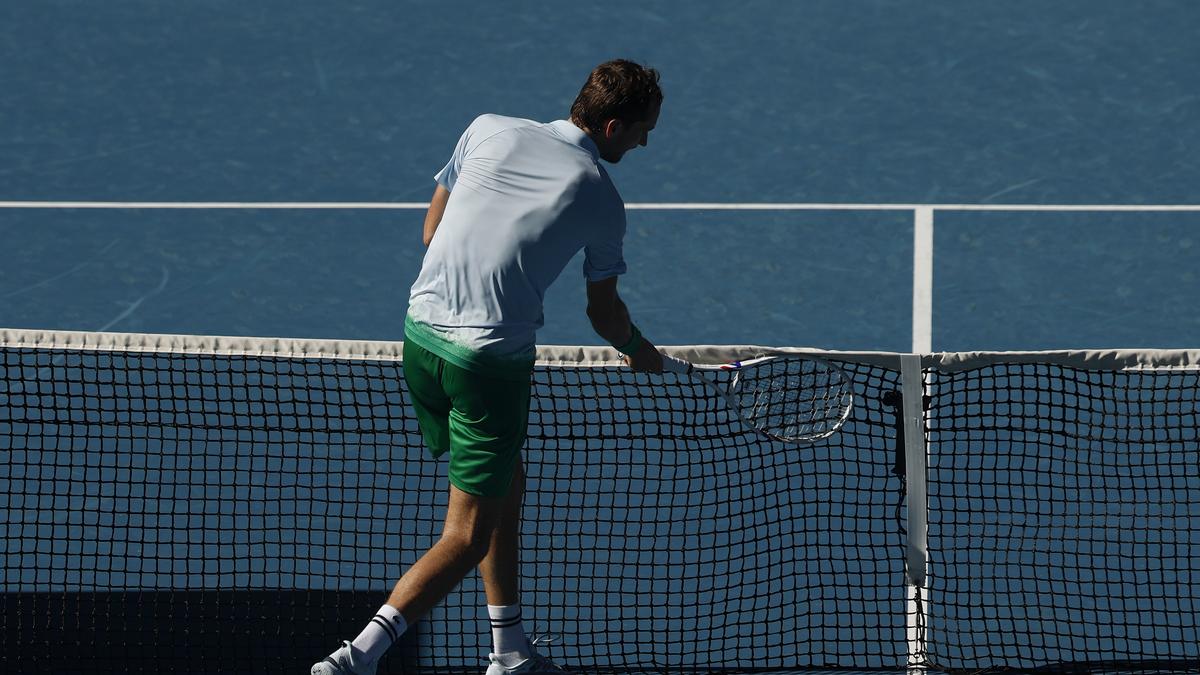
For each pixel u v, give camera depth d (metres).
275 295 36.28
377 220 39.09
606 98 19.03
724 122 42.72
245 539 25.25
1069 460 25.44
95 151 42.31
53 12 49.00
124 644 22.73
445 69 45.88
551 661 21.16
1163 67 44.16
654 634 23.11
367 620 23.22
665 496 26.19
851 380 21.31
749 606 23.77
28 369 29.12
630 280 36.44
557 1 48.97
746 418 21.20
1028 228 37.62
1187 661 21.84
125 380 28.48
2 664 22.30
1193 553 24.50
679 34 47.00
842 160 40.78
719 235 37.94
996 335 33.94
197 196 40.22
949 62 44.94
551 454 27.00
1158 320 34.28
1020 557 24.70
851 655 22.56
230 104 44.50
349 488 26.38
